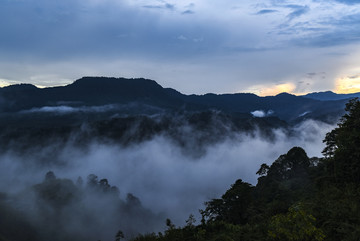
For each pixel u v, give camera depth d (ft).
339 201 38.29
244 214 91.81
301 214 28.91
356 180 53.36
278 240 29.68
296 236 27.22
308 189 85.35
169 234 37.11
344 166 57.11
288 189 116.57
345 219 30.14
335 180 59.00
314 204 37.01
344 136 62.34
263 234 32.50
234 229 37.09
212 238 35.81
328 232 28.71
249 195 97.35
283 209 52.16
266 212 55.16
